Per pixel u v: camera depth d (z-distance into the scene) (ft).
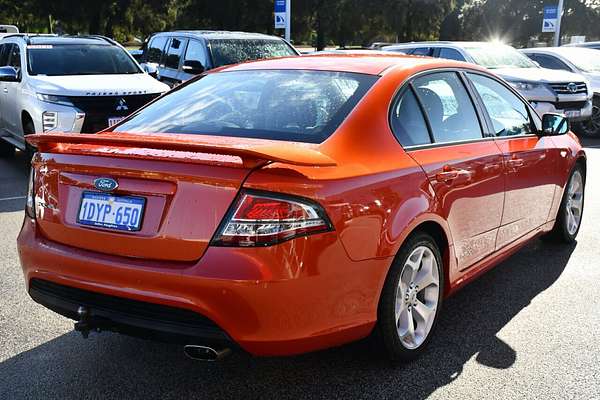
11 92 30.35
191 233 8.98
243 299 8.73
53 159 10.40
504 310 13.96
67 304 10.06
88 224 9.84
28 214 10.97
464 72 13.99
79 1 125.18
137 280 9.22
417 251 11.23
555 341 12.42
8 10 136.56
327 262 9.24
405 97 11.89
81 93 26.91
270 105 11.57
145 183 9.40
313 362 11.53
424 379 10.96
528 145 15.25
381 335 10.78
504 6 159.94
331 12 137.18
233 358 11.76
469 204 12.60
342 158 10.05
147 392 10.59
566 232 18.30
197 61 35.17
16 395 10.41
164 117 12.19
